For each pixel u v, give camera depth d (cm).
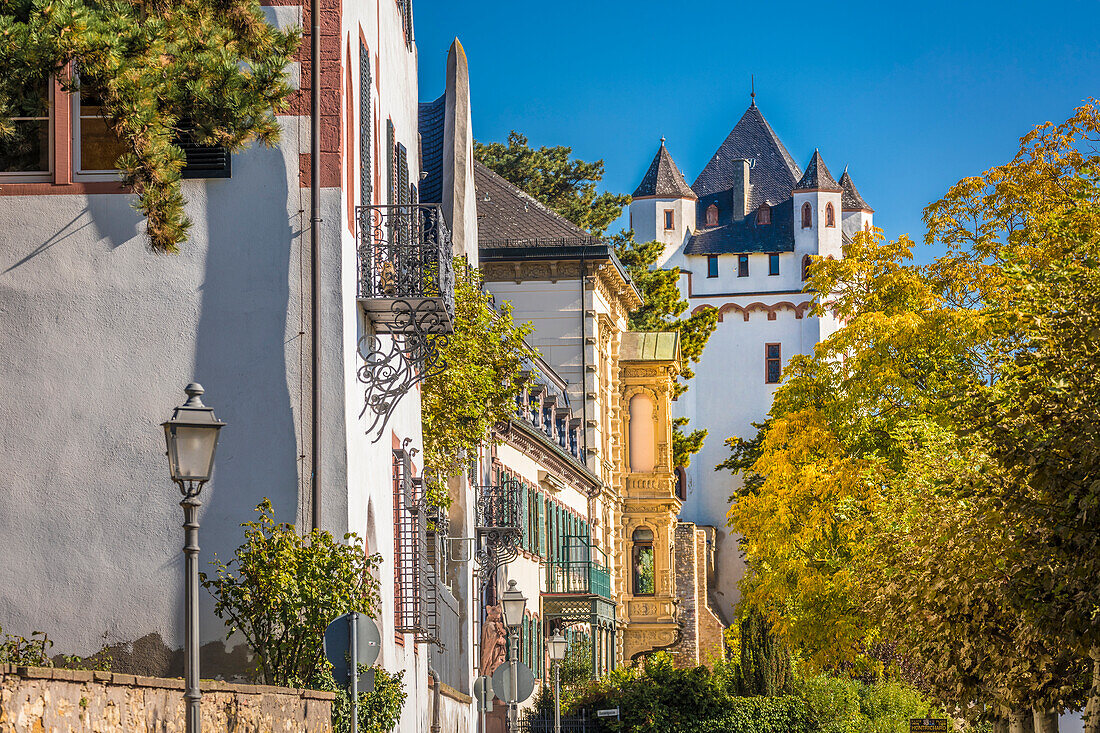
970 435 2422
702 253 12812
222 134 1739
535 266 6850
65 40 1579
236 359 2042
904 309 3931
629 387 8069
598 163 9875
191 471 1312
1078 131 3769
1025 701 2125
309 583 1873
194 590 1303
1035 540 1780
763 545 3850
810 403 3997
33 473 2012
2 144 2061
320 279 2061
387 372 2406
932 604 2247
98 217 2052
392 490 2430
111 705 1206
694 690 5219
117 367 2033
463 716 3669
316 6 2088
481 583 4191
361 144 2284
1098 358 1733
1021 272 3088
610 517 7488
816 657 3734
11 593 1991
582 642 5912
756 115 13688
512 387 3378
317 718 1778
